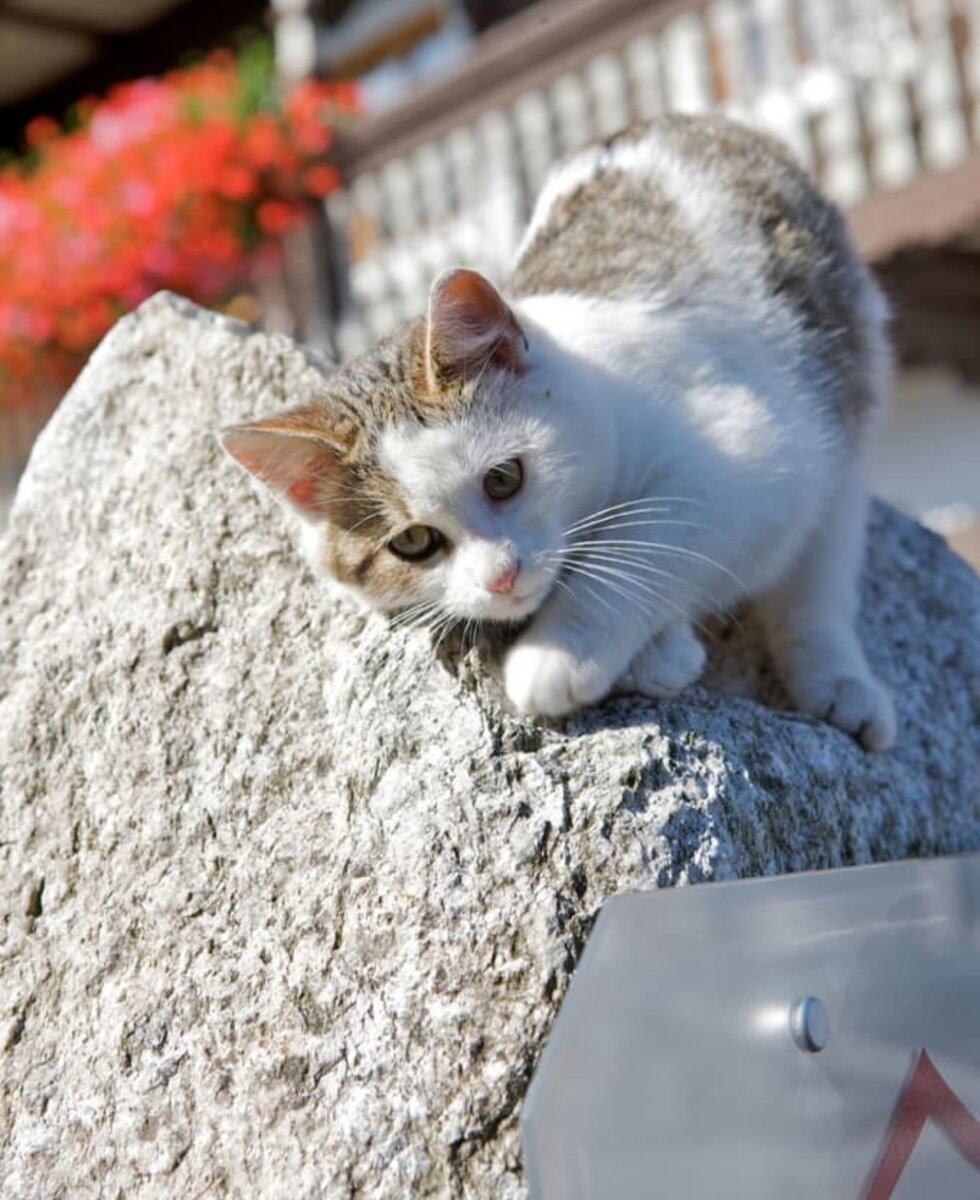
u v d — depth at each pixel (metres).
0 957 0.53
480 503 0.53
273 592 0.56
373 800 0.49
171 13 2.43
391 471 0.53
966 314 1.61
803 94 1.53
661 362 0.57
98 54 2.51
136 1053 0.49
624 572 0.52
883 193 1.47
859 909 0.44
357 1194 0.44
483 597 0.51
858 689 0.57
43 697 0.57
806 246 0.65
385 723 0.50
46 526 0.61
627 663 0.52
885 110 1.51
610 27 1.57
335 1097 0.46
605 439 0.54
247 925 0.49
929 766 0.60
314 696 0.52
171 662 0.55
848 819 0.54
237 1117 0.47
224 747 0.53
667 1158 0.39
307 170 1.71
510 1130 0.43
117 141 1.63
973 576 0.69
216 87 1.68
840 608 0.62
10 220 1.63
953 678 0.65
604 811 0.47
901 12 1.49
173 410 0.61
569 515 0.54
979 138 1.46
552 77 1.61
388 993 0.46
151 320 0.64
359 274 1.79
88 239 1.58
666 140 0.70
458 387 0.53
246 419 0.60
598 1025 0.38
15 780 0.56
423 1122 0.44
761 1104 0.40
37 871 0.54
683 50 1.55
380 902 0.47
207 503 0.58
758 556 0.57
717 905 0.41
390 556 0.53
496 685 0.51
